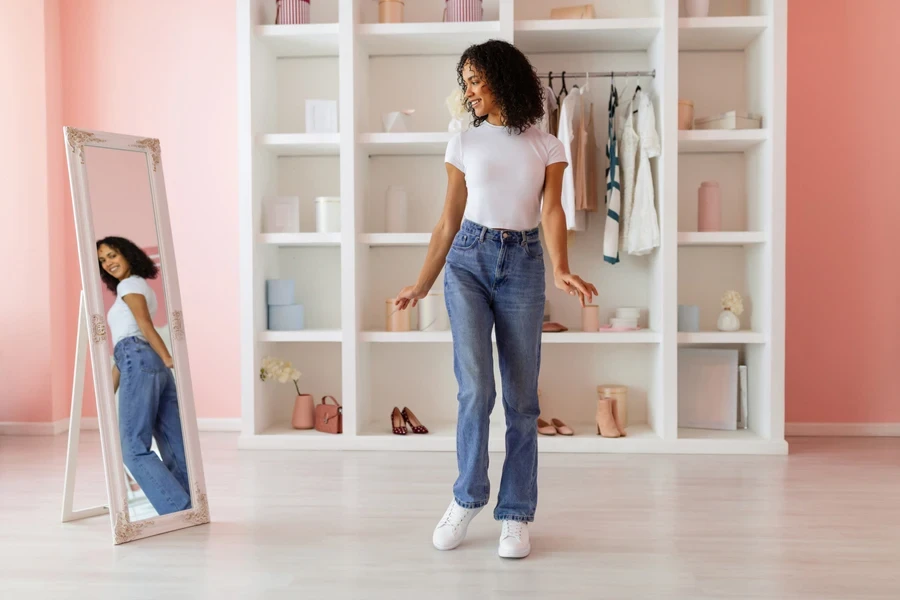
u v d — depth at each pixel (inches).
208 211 177.0
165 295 107.1
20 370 173.5
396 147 163.2
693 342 153.6
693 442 152.4
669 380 153.2
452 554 94.0
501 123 93.7
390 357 175.5
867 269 170.2
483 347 91.8
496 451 153.2
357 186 158.2
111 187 103.7
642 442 153.2
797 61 169.5
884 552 94.9
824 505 115.6
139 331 103.7
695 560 92.1
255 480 131.0
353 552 94.7
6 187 172.7
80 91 178.2
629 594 81.7
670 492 123.1
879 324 170.4
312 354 176.1
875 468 139.5
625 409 161.6
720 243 157.3
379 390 175.6
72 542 98.4
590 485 127.5
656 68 158.1
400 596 81.2
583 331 159.6
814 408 171.8
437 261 96.7
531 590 82.8
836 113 169.3
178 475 105.0
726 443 152.0
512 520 95.0
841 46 168.7
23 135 172.2
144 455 101.9
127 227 104.6
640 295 171.3
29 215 172.7
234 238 176.6
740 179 169.3
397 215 165.0
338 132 159.3
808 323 171.2
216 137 176.2
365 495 121.3
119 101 177.8
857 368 171.0
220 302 177.3
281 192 176.1
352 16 155.2
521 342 92.6
